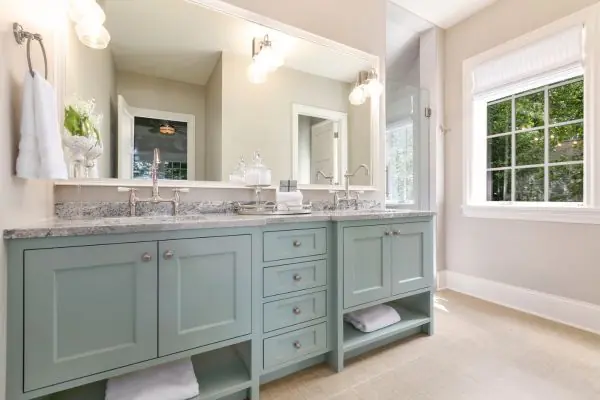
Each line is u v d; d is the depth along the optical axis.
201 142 1.82
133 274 1.10
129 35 1.66
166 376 1.28
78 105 1.46
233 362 1.50
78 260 1.01
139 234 1.11
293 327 1.50
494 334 2.03
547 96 2.39
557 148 2.33
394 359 1.72
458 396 1.39
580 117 2.21
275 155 2.08
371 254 1.77
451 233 3.06
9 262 0.92
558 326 2.15
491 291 2.70
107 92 1.59
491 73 2.69
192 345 1.21
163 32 1.73
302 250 1.53
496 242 2.67
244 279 1.34
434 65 3.06
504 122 2.71
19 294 0.93
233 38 1.92
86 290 1.02
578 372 1.58
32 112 0.99
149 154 1.68
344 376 1.56
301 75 2.20
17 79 1.01
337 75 2.35
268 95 2.05
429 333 2.03
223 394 1.29
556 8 2.26
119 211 1.57
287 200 1.83
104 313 1.05
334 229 1.64
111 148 1.59
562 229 2.24
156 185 1.61
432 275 2.07
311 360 1.65
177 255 1.18
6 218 0.92
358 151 2.46
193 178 1.79
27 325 0.94
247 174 1.87
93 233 1.02
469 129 2.88
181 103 1.77
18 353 0.93
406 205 3.24
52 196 1.40
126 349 1.08
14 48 0.99
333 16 2.33
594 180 2.05
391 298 1.85
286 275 1.48
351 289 1.68
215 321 1.27
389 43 3.36
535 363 1.67
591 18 2.06
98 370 1.04
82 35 1.39
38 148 0.99
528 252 2.45
